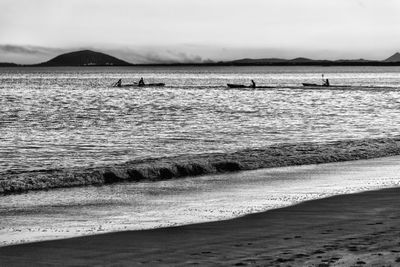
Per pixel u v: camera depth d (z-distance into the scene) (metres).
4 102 94.88
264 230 13.99
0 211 17.66
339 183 22.67
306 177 24.47
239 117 67.38
